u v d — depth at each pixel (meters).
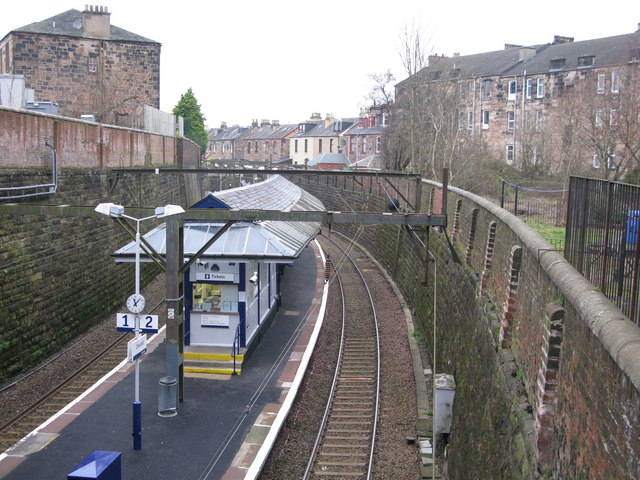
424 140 31.88
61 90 38.69
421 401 13.30
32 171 16.03
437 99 32.34
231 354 14.41
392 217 13.20
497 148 43.25
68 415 11.62
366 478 10.29
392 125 40.56
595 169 24.30
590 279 7.02
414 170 29.42
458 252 14.88
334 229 44.00
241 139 88.12
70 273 17.73
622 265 5.86
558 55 42.44
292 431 11.98
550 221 17.00
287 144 78.44
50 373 14.69
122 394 12.64
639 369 3.57
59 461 9.85
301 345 16.36
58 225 17.14
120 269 22.05
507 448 7.16
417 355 16.56
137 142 26.98
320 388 14.50
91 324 19.11
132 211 11.92
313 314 19.83
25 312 15.00
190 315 14.73
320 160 56.88
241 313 14.61
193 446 10.51
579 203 7.66
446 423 11.48
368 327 19.73
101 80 39.16
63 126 18.27
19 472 9.49
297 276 26.33
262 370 14.36
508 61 45.88
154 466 9.81
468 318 12.25
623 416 4.03
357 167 44.00
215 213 11.89
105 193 21.48
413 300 21.73
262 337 16.98
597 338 4.73
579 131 23.97
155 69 40.19
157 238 14.67
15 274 14.61
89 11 38.94
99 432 10.92
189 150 40.94
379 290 25.16
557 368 6.01
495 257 10.62
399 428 12.45
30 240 15.48
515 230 8.83
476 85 44.72
